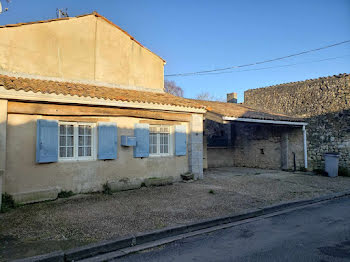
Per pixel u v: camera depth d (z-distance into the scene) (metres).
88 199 7.32
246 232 5.32
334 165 12.08
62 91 7.17
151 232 4.99
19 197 6.55
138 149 8.89
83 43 9.20
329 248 4.41
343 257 4.04
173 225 5.42
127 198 7.52
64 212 6.15
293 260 3.95
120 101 8.24
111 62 9.80
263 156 15.51
